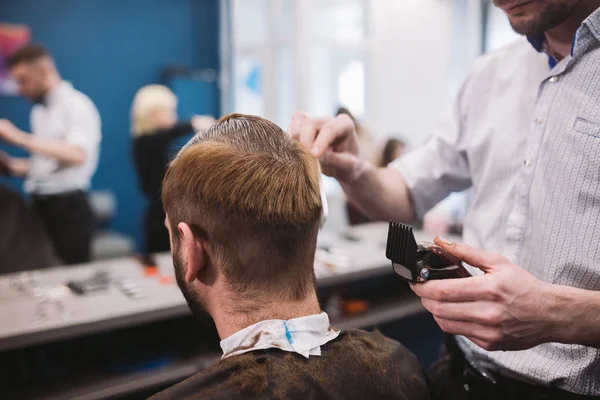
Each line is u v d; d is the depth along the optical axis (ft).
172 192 2.56
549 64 3.30
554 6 2.77
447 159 4.10
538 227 3.17
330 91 19.69
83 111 11.47
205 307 2.70
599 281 2.92
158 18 17.60
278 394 2.37
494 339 2.31
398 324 8.48
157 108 10.62
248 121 2.67
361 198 4.08
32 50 10.97
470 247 2.41
